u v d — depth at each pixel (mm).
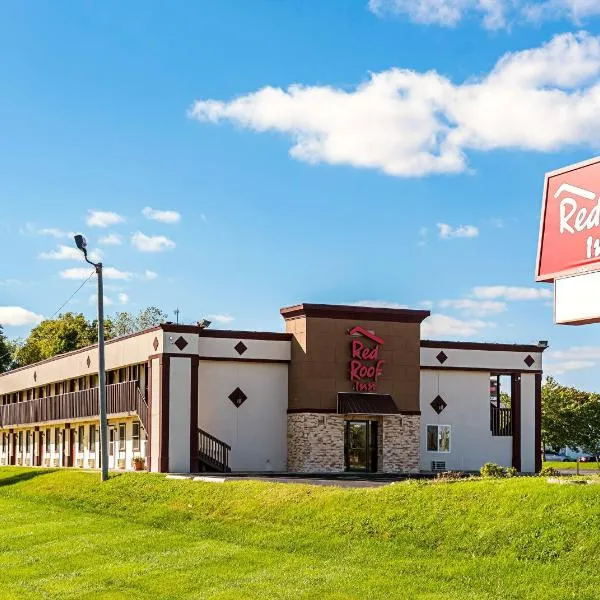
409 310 42469
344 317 41500
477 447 45188
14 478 41938
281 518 23703
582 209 20859
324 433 40781
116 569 20438
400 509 21250
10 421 61031
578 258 20844
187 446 38344
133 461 40875
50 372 54812
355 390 41406
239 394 40844
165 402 38219
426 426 44312
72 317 93312
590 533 17344
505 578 16844
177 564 20453
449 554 18609
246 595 17547
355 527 21281
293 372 41344
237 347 40781
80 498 33344
